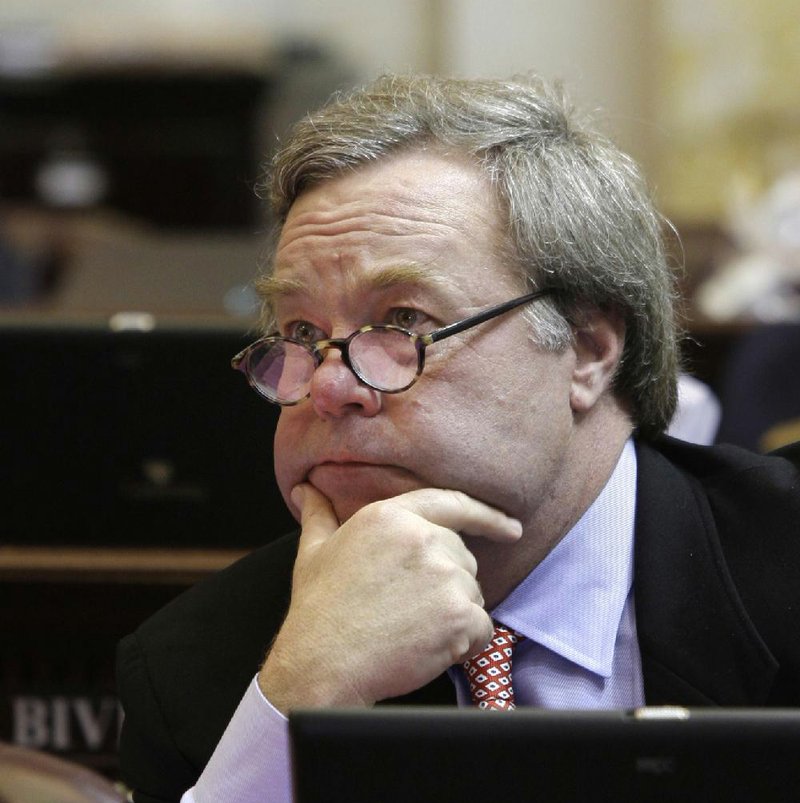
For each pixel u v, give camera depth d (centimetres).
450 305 568
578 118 650
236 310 1315
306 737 380
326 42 2731
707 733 372
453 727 379
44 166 2791
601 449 620
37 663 781
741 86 2414
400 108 602
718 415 1157
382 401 567
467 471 566
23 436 805
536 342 580
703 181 2433
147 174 2800
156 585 774
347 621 529
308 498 594
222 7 2759
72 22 2772
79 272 1393
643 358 629
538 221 584
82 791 619
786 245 1781
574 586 605
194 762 620
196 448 801
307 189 600
